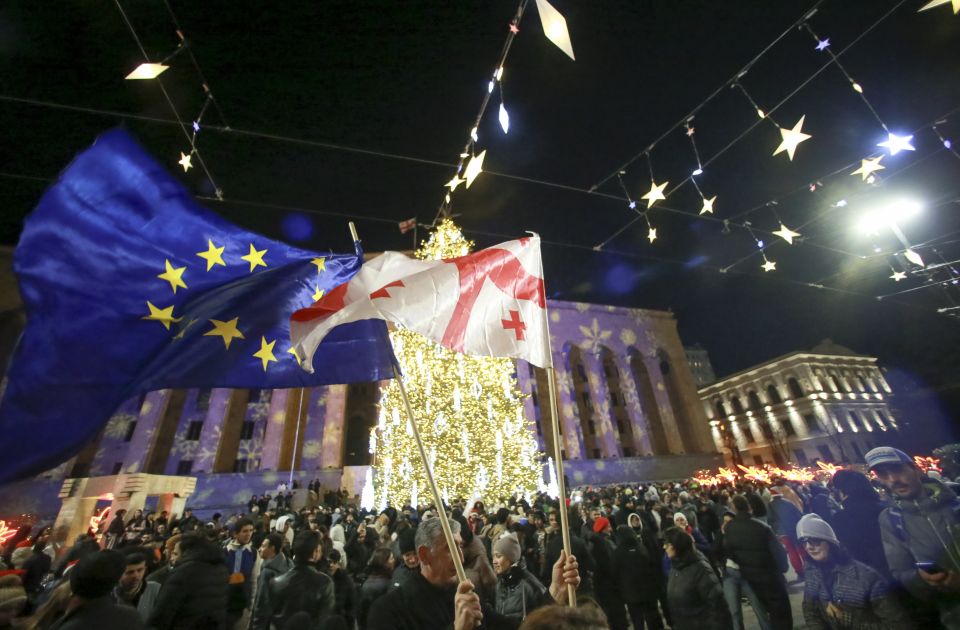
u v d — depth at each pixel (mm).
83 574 2375
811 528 3584
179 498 21672
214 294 3258
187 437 31531
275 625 4078
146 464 28812
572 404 38500
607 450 37750
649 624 5629
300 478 28250
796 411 52875
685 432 42125
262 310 3479
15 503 23828
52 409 2299
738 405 59125
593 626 1348
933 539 3182
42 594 5352
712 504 10539
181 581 3764
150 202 3086
